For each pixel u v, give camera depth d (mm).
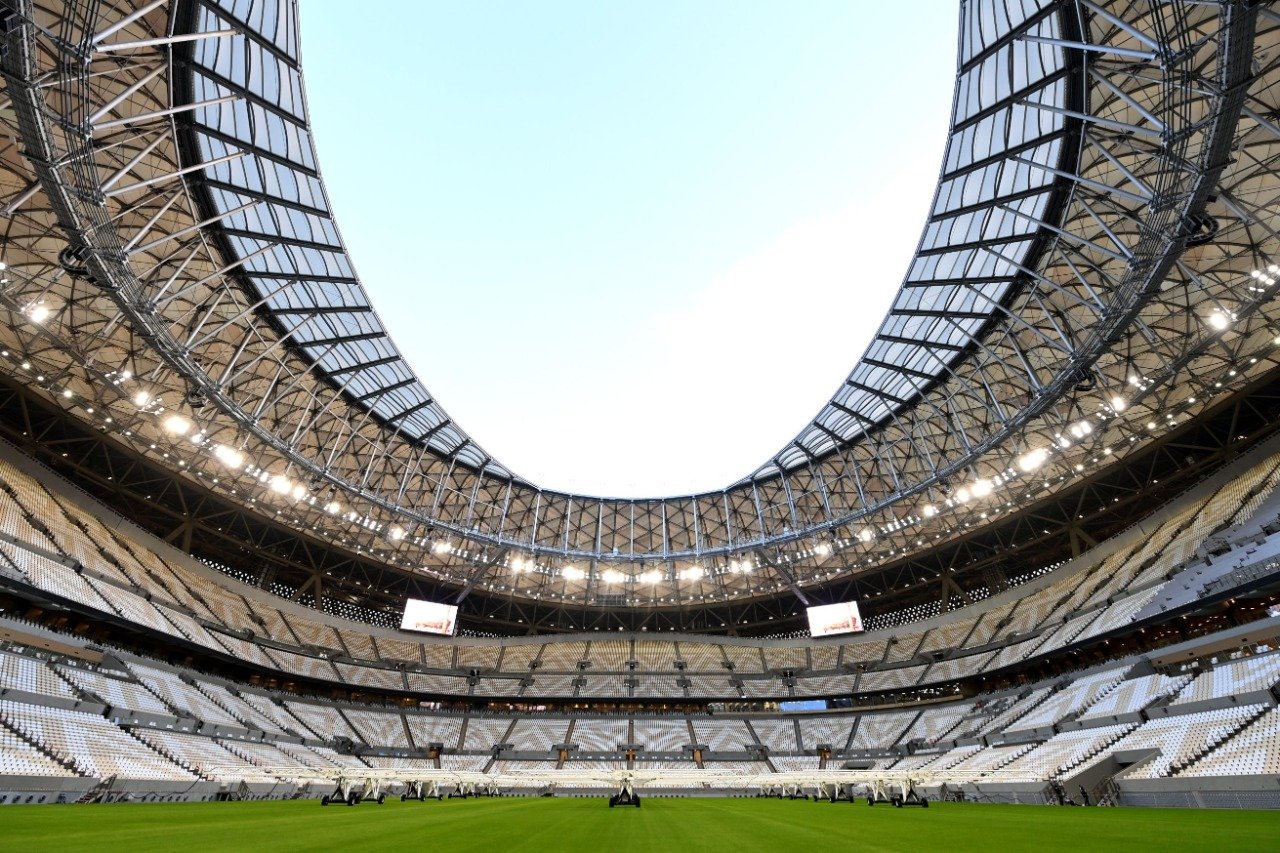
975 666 52000
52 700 28109
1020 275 35312
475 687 59938
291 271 35812
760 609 71625
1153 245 25250
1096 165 28609
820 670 61938
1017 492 50844
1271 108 25281
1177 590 36094
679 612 72375
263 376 42781
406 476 51469
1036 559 59094
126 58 24016
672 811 18828
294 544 57688
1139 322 33656
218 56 25219
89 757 26109
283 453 40344
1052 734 36406
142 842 8758
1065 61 25688
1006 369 43344
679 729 57844
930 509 50844
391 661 58875
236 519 53375
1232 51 18219
